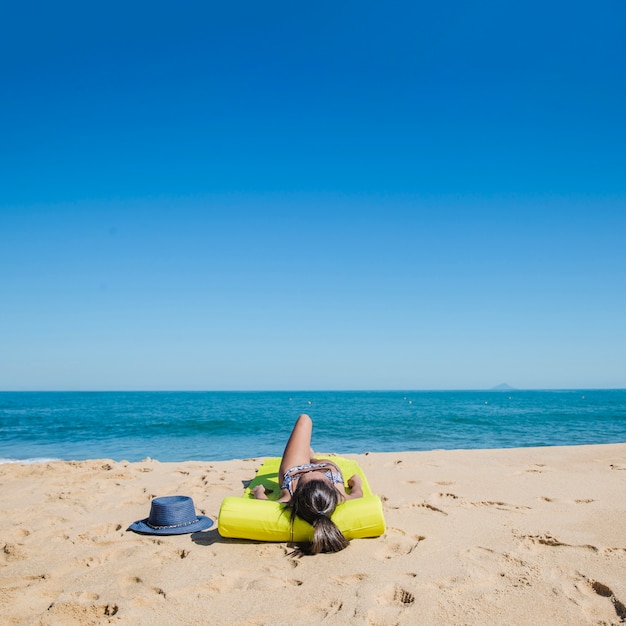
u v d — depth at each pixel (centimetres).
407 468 806
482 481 700
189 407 4431
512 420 2614
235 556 426
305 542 449
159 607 339
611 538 447
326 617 320
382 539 457
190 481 734
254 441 1700
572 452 966
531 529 475
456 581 364
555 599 336
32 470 831
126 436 1864
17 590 371
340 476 518
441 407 4366
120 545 458
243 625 315
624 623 304
